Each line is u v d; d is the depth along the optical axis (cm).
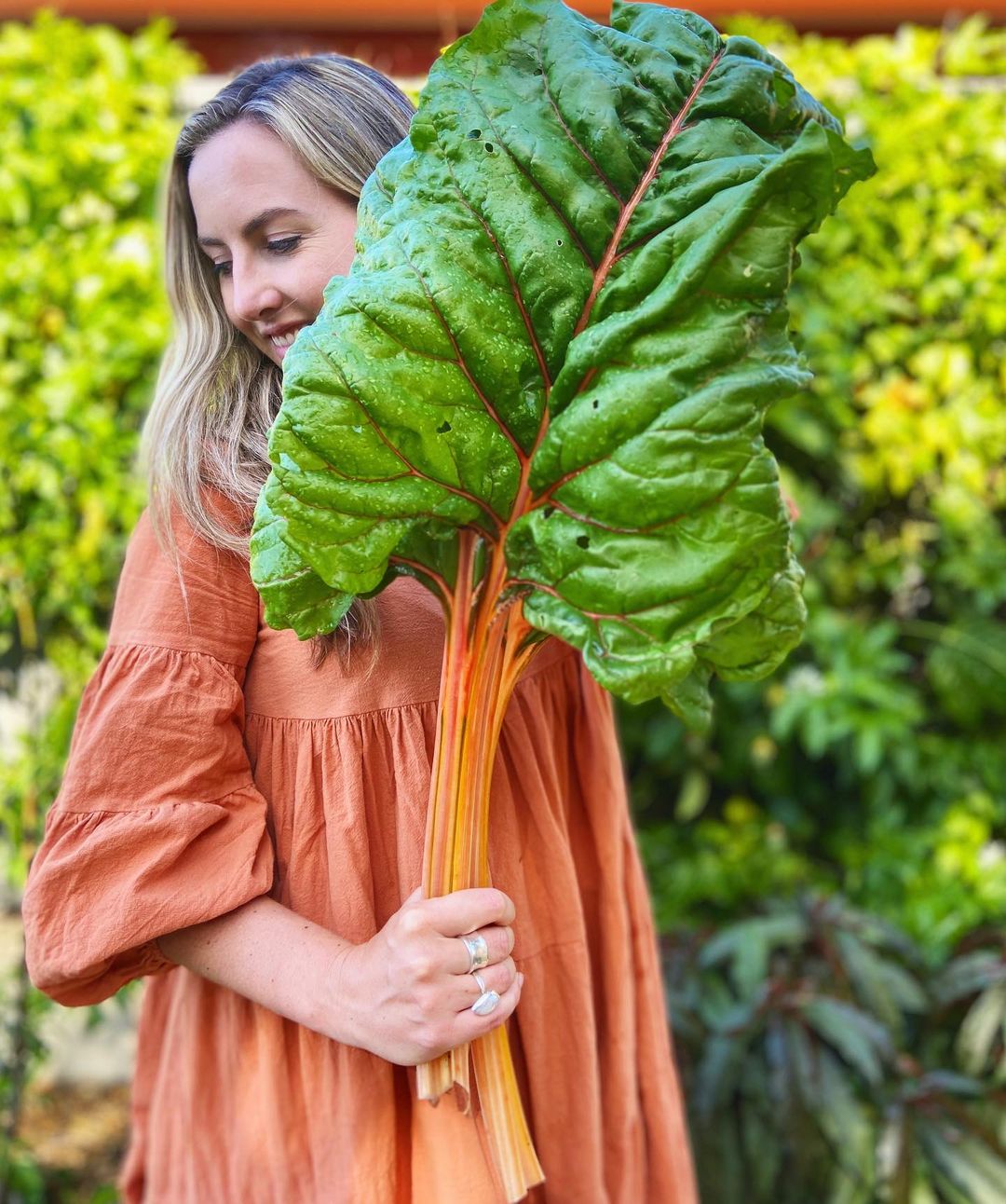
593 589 74
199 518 97
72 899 92
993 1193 173
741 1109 186
